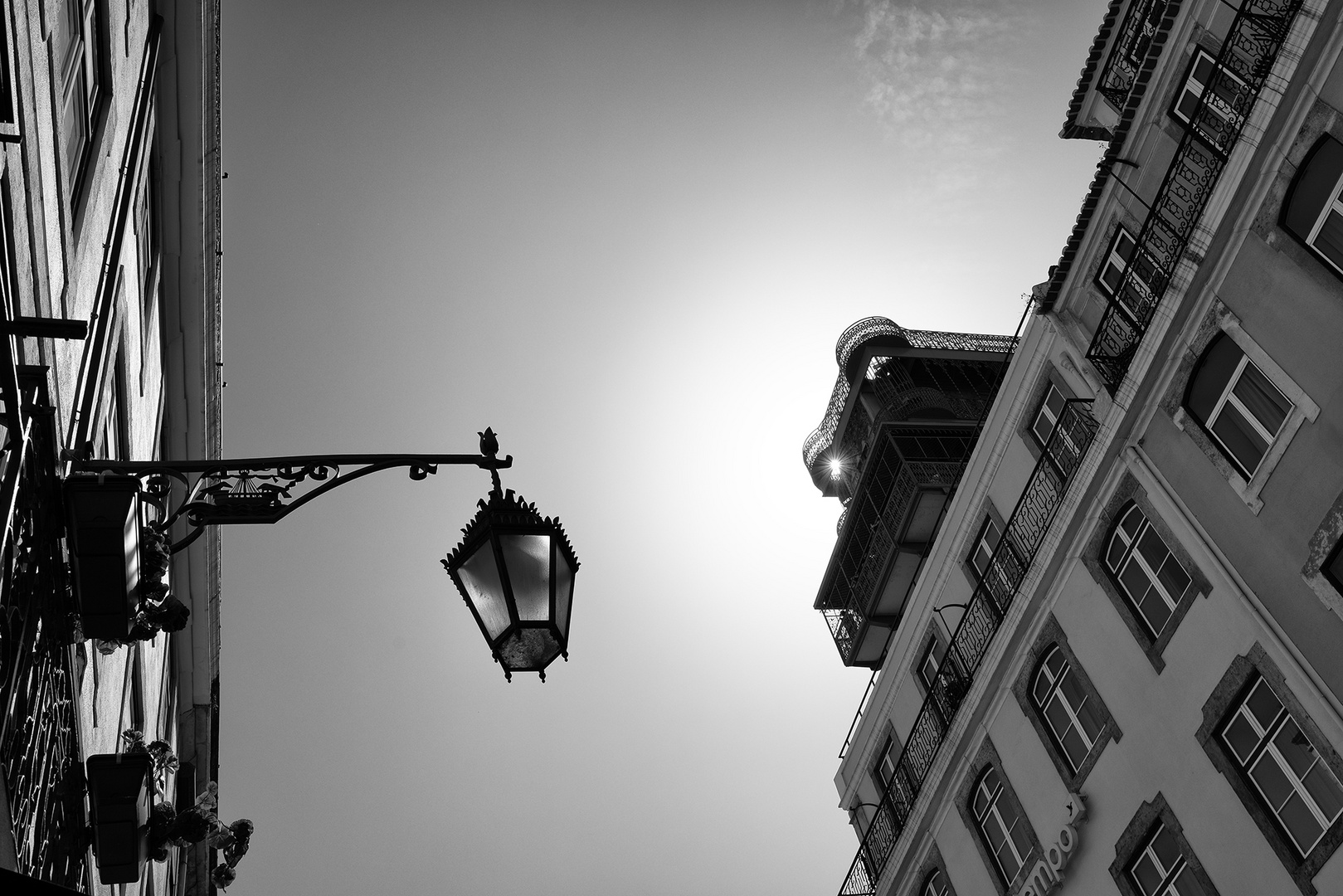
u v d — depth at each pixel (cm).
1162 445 1557
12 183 577
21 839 579
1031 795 1744
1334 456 1273
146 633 675
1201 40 1563
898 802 2166
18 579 521
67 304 745
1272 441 1365
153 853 866
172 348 1359
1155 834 1500
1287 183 1351
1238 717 1383
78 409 802
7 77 530
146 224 1168
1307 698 1266
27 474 525
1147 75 1662
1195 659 1442
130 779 764
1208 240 1459
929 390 2656
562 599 585
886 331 2677
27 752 576
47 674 602
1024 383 1872
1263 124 1370
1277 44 1343
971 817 1903
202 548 1398
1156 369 1558
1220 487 1448
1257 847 1315
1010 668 1823
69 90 778
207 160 1238
